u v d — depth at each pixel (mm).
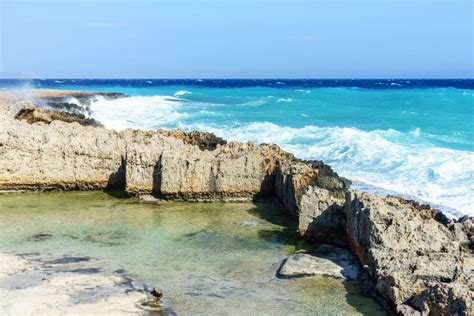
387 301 11898
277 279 13336
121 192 21500
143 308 11586
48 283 12633
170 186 20078
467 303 9578
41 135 21484
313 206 16047
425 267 11906
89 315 11094
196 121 43750
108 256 14641
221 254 14984
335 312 11617
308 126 40219
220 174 20203
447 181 23031
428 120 44656
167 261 14383
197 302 11969
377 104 61000
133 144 20703
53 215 18312
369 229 13578
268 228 17328
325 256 14820
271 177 20453
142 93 98500
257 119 46281
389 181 23406
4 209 18969
